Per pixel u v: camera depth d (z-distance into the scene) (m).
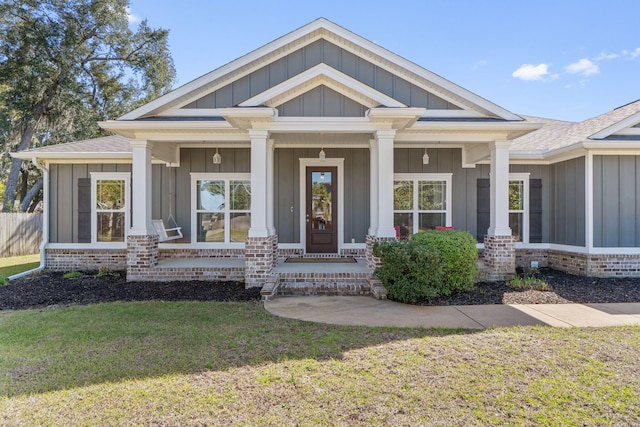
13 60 20.25
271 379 3.71
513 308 6.54
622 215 9.34
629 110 10.52
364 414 3.09
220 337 4.97
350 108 8.06
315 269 8.43
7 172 26.31
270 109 7.50
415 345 4.63
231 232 10.95
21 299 7.39
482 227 11.03
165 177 10.86
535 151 10.54
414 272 6.91
